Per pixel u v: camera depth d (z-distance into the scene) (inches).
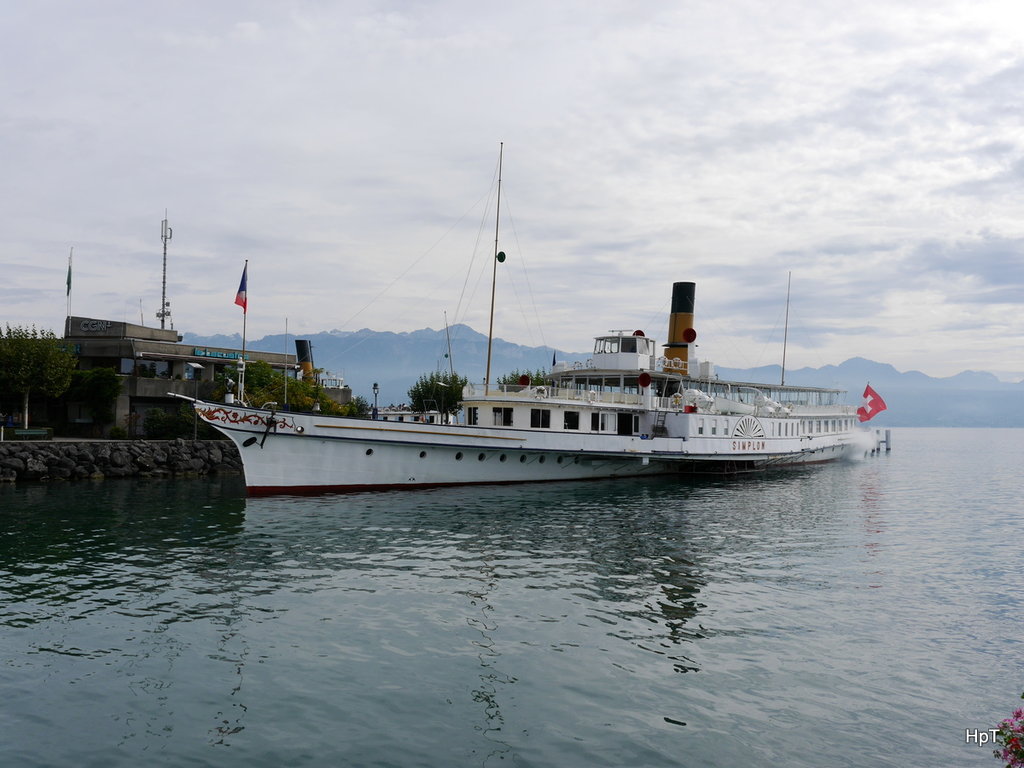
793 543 1246.9
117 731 551.2
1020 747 402.3
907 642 757.9
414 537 1223.5
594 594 901.2
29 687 625.0
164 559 1063.0
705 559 1101.7
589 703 603.5
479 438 1800.0
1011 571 1083.3
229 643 726.5
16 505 1578.5
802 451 2689.5
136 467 2198.6
